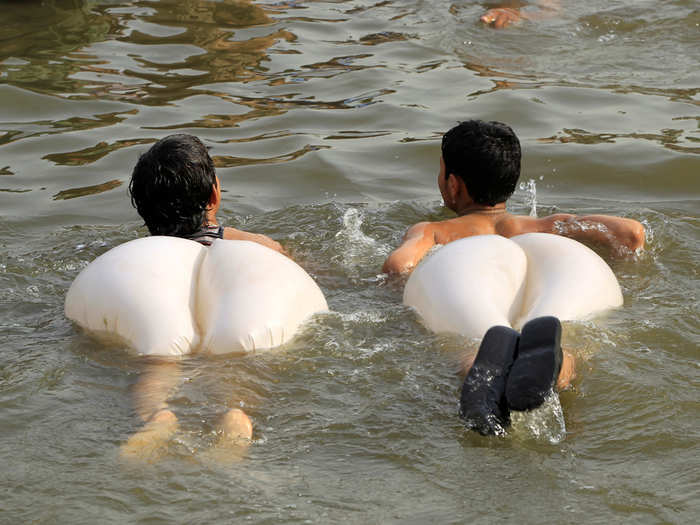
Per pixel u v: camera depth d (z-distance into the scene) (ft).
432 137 19.31
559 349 8.95
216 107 21.16
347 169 17.79
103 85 22.38
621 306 11.30
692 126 19.67
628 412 9.03
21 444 8.51
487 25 27.30
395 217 15.23
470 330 10.30
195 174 11.89
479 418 8.67
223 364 9.84
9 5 28.60
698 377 9.68
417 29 27.07
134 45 25.35
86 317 10.52
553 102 21.25
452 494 7.79
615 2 29.32
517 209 15.80
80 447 8.46
